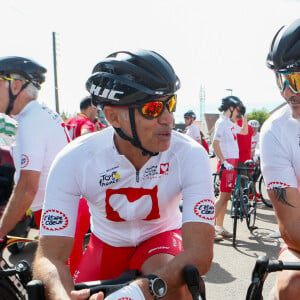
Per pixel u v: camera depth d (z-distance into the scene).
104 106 1.37
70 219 1.42
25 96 2.09
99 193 1.45
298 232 1.47
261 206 6.56
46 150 2.10
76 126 4.75
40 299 1.19
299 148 1.55
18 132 2.05
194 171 1.40
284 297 1.45
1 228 1.92
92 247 1.64
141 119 1.30
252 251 4.13
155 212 1.47
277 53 1.47
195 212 1.35
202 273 1.28
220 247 4.28
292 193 1.54
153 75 1.27
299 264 1.25
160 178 1.42
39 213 2.28
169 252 1.38
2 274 1.76
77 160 1.43
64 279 1.23
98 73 1.37
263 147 1.63
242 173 4.91
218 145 4.66
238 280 3.35
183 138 1.49
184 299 1.28
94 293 1.15
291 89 1.45
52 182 1.43
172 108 1.33
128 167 1.40
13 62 2.05
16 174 2.15
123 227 1.52
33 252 4.17
